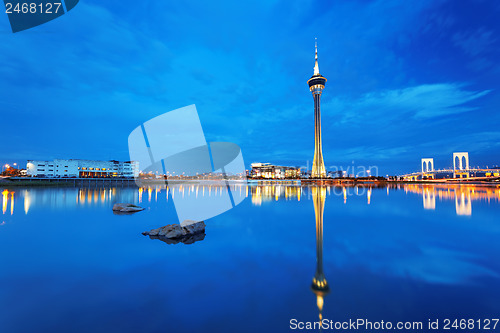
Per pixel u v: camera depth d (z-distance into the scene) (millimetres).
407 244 10492
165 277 6988
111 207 23797
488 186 71500
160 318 4902
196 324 4707
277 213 19906
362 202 28078
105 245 10414
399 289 6219
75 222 15859
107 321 4773
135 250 9672
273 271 7469
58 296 5797
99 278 6887
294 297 5805
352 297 5797
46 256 8859
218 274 7223
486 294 5949
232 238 11680
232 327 4609
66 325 4645
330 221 16156
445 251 9453
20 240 11227
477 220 16297
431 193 42312
